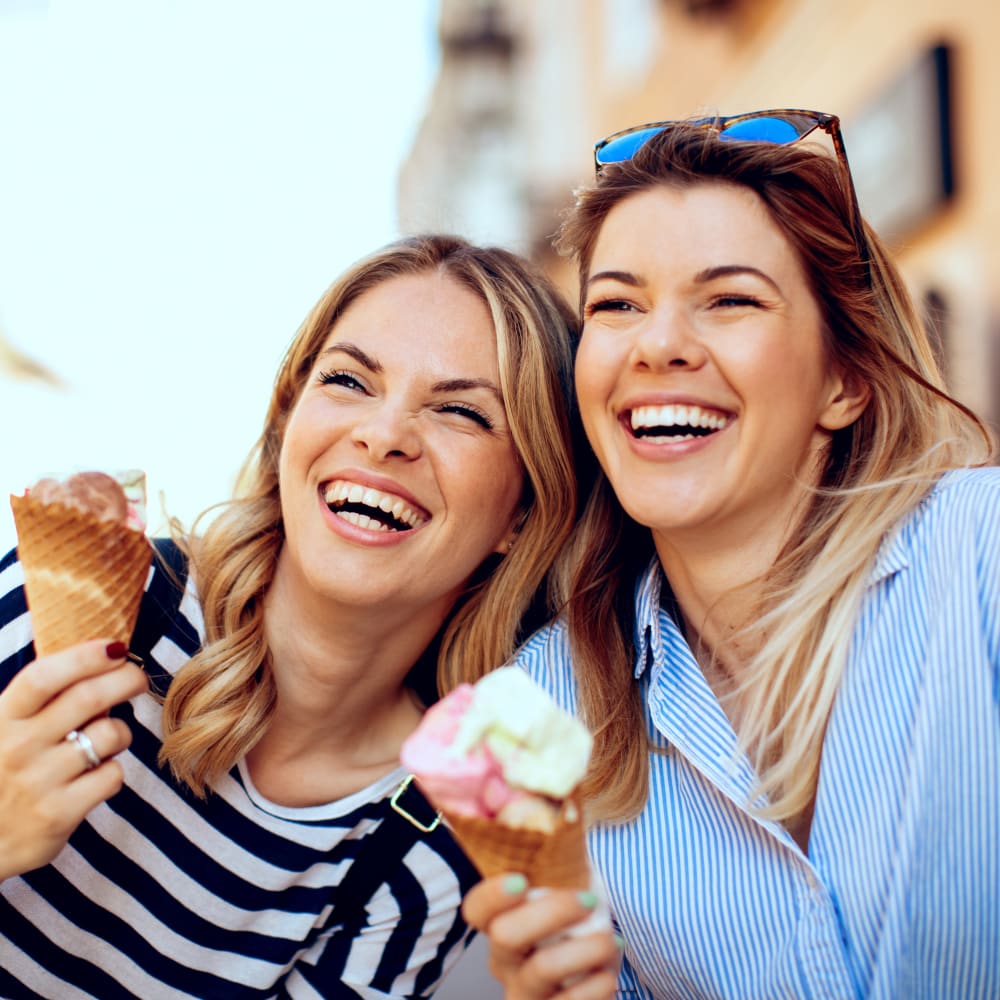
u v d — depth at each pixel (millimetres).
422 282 1961
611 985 1302
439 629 2174
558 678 1981
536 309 2000
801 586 1690
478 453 1896
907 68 5066
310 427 1847
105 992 1883
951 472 1748
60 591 1453
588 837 1814
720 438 1656
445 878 2045
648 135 1803
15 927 1825
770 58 7215
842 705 1646
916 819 1514
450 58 15508
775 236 1663
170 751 1802
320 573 1812
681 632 1935
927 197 4949
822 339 1710
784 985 1620
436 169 16594
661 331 1620
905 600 1645
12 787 1382
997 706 1518
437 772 1183
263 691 1863
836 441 1852
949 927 1518
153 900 1876
